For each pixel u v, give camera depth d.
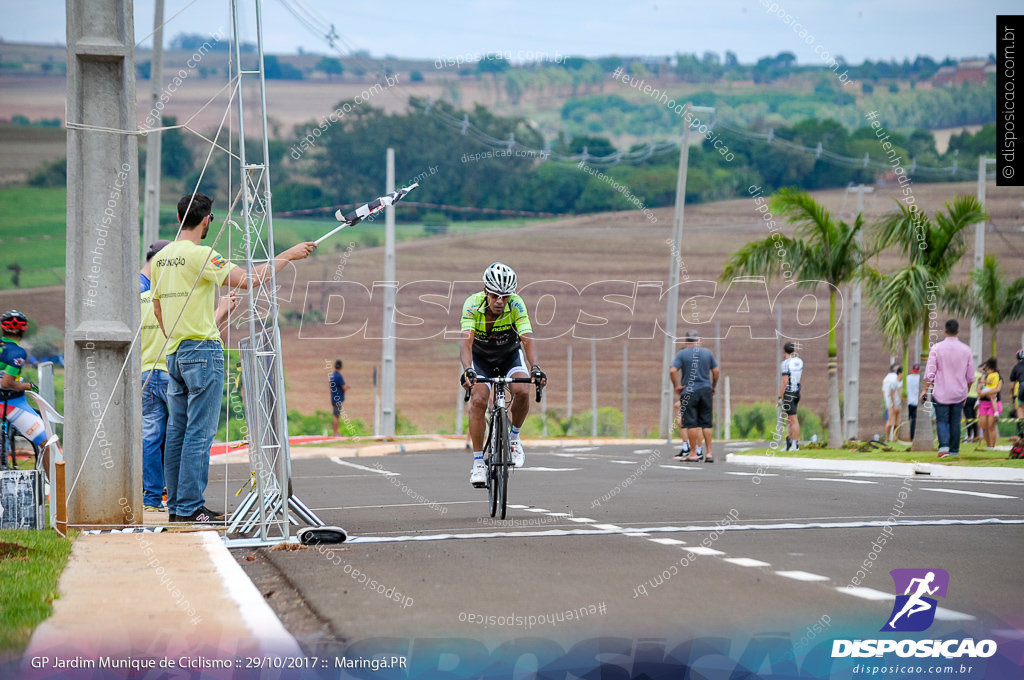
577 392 134.38
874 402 123.19
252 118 182.38
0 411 26.30
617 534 20.75
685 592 14.77
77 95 20.95
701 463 47.47
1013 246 172.25
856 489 31.64
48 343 128.50
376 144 174.50
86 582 14.73
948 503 27.00
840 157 186.50
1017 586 15.24
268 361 20.34
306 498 30.80
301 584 15.59
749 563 17.12
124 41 20.98
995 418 52.78
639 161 187.88
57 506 20.19
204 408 22.73
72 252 21.25
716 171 188.12
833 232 55.38
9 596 13.52
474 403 25.17
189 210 23.31
